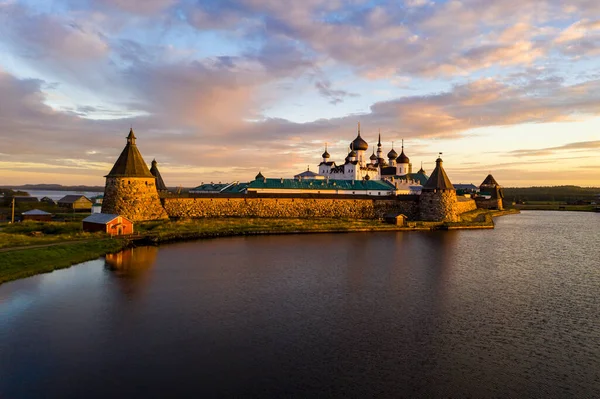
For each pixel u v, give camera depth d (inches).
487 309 1245.7
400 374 818.8
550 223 4414.4
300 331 1035.9
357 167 5664.4
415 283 1553.9
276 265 1840.6
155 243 2399.1
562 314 1206.9
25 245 1972.2
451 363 871.1
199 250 2201.0
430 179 4023.1
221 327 1057.5
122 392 740.0
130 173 3102.9
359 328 1065.5
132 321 1093.8
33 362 850.8
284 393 742.5
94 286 1437.0
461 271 1785.2
